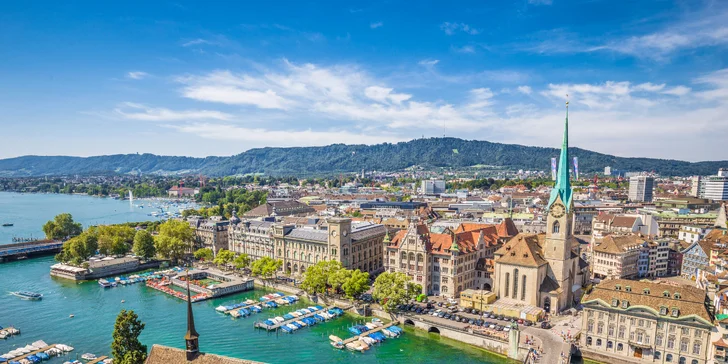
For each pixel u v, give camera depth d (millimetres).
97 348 151375
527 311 167250
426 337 161125
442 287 198500
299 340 158875
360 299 195375
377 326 169250
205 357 83875
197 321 177625
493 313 174500
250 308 190125
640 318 135125
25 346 151500
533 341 147125
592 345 144375
